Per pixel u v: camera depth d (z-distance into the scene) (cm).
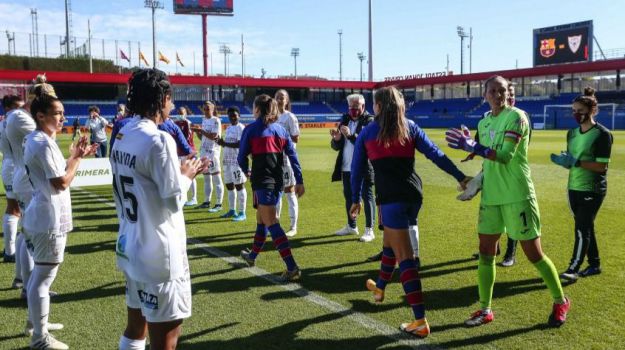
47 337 343
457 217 782
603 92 4747
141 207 227
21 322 391
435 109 5706
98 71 5256
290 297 442
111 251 595
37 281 341
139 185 225
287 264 487
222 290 460
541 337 357
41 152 328
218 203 875
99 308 416
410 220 367
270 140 488
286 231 699
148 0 4994
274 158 491
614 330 365
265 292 455
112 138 345
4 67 4738
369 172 640
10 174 537
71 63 5091
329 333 368
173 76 4697
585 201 474
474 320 379
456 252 584
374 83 5803
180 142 602
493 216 378
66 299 436
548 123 4547
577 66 4412
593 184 471
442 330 372
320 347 345
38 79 421
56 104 339
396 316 400
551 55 4862
